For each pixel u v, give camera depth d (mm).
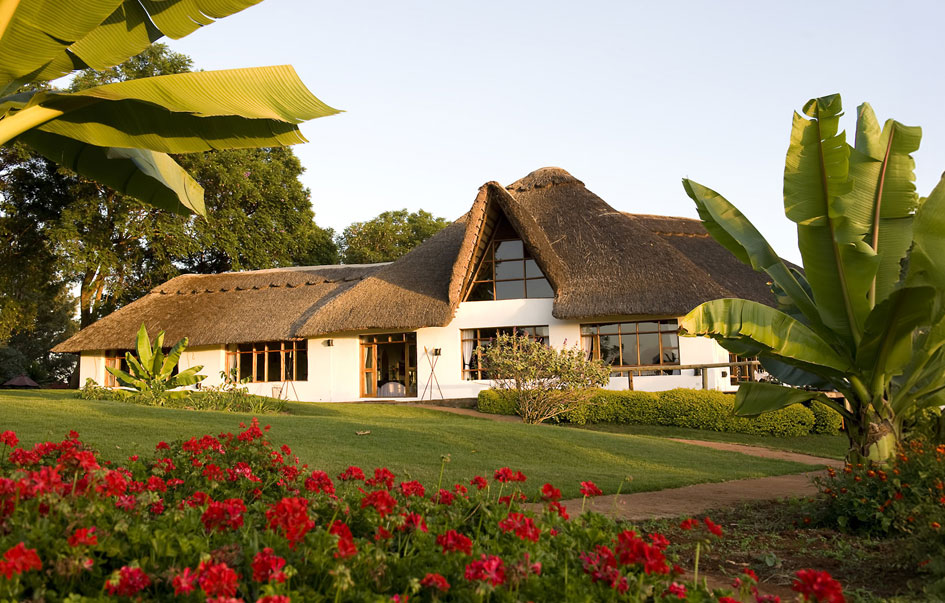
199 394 17266
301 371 24438
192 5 5465
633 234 22078
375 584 2592
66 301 48938
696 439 16453
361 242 47594
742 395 8164
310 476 4555
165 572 2398
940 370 6938
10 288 30375
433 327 22219
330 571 2350
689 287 19734
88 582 2416
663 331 20750
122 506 3094
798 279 8984
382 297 22875
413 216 49594
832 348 7273
